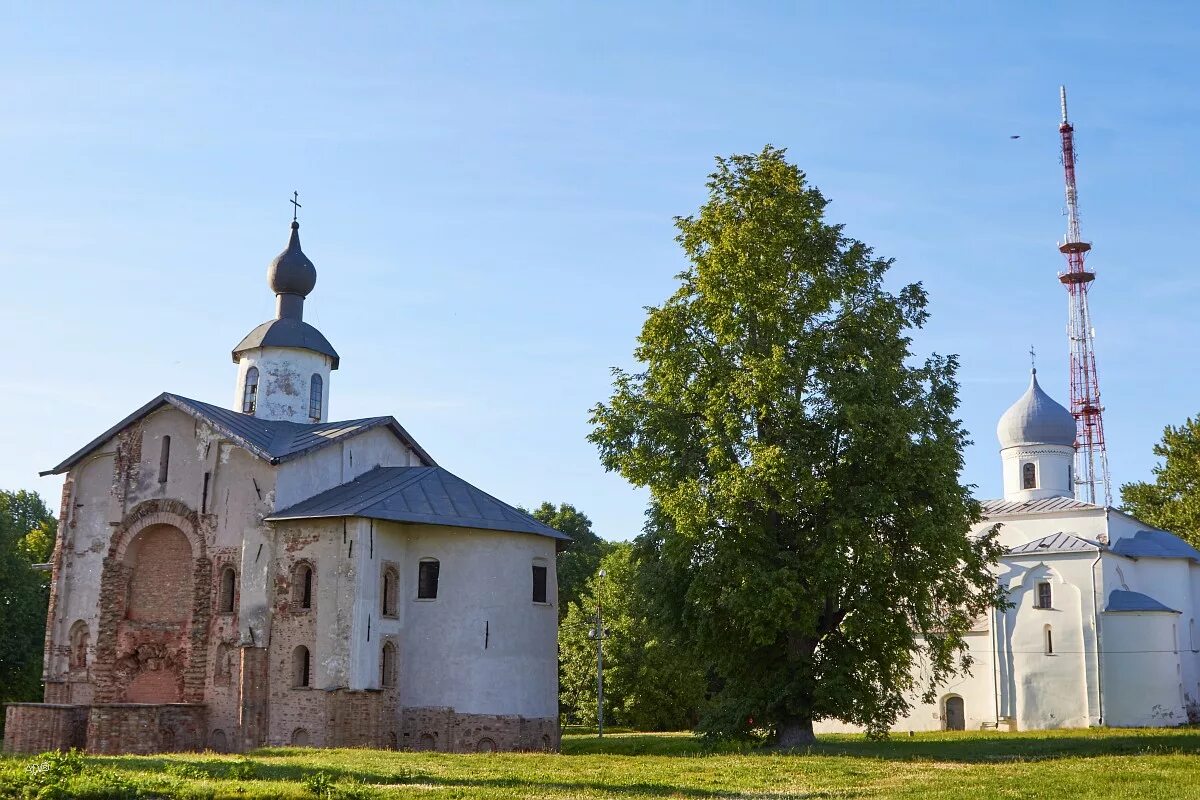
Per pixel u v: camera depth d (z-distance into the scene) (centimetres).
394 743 3872
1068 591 5506
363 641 3791
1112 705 5331
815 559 3197
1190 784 2262
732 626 3394
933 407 3444
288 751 3194
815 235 3516
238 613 3997
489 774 2459
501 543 4084
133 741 3753
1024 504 6019
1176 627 5384
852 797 2088
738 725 3397
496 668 3956
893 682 3397
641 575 3669
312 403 4916
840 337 3447
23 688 5959
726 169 3612
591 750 3966
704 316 3534
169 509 4256
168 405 4366
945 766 2684
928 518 3195
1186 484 7175
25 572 6038
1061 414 6384
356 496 4078
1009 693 5519
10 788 1759
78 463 4516
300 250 5084
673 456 3497
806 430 3309
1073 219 7469
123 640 4244
